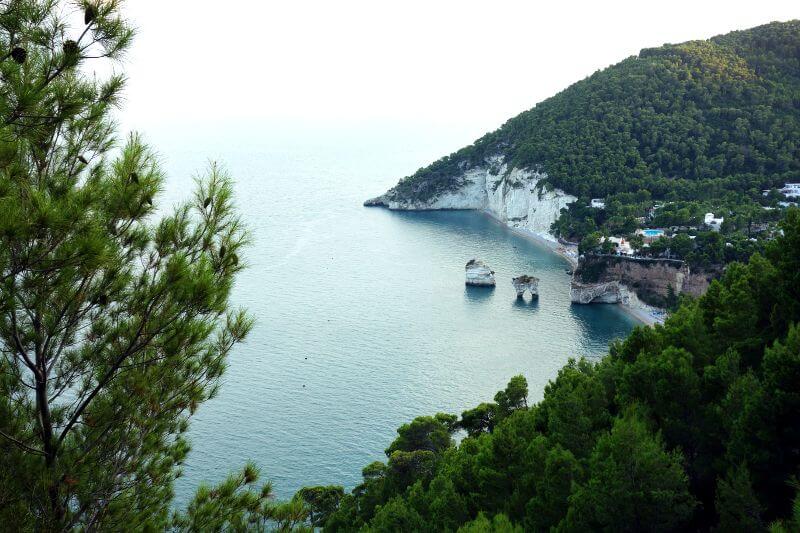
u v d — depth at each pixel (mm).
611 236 163875
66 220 10469
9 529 12133
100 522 13938
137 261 13305
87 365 13477
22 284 10727
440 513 33406
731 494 23141
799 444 24688
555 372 101875
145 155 12906
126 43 11266
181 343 13750
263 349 108375
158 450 15055
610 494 24391
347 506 53531
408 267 168625
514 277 152375
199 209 14000
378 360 105250
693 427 29344
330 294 142375
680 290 135500
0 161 10359
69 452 13477
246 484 17312
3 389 12914
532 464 32188
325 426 82750
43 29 10727
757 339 34688
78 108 11219
